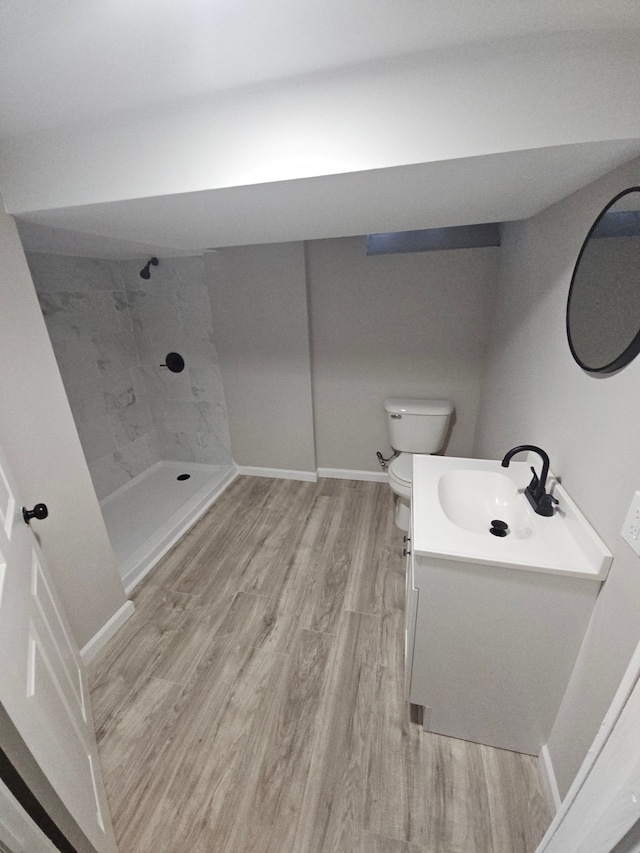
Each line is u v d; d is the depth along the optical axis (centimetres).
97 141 103
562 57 76
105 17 66
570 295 114
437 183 104
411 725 135
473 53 79
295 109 90
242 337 272
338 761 125
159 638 171
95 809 97
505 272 200
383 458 288
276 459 306
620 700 63
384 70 83
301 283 245
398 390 265
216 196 107
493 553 100
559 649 106
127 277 280
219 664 158
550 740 119
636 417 81
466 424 262
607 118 77
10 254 121
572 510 106
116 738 133
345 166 91
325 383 277
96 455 278
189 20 68
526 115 81
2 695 63
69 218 129
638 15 68
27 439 129
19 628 80
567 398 116
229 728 135
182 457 329
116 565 174
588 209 108
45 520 137
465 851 105
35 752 70
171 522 244
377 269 237
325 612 182
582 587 96
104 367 277
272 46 76
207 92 92
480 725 126
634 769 54
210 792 118
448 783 119
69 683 111
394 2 67
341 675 152
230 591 197
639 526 77
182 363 296
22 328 126
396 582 199
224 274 257
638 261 80
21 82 83
